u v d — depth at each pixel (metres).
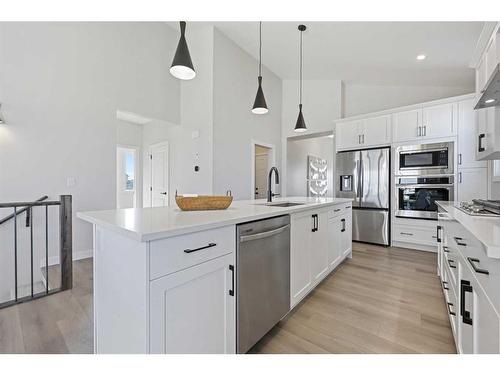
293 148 6.14
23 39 2.83
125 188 6.61
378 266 3.11
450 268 1.76
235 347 1.36
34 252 2.95
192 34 4.27
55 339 1.62
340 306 2.10
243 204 2.31
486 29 2.12
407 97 4.88
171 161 4.96
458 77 4.28
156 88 4.16
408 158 3.87
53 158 3.07
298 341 1.63
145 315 0.97
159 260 1.01
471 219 1.39
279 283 1.73
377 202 4.14
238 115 4.55
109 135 3.56
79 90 3.27
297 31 3.53
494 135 2.03
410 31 3.13
